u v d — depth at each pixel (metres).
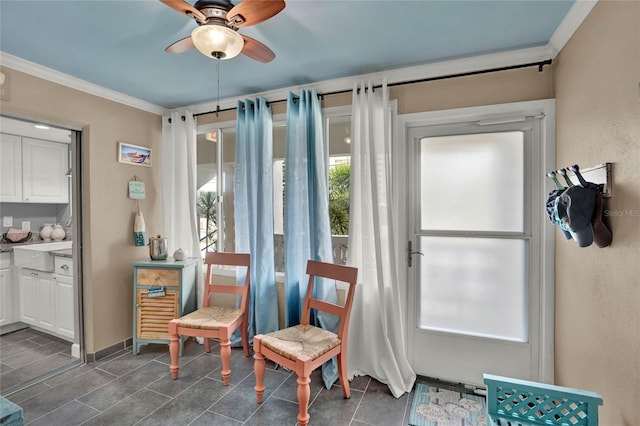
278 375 2.48
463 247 2.38
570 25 1.73
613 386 1.36
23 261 3.25
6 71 2.17
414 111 2.40
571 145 1.77
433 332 2.44
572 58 1.76
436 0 1.59
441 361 2.43
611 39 1.34
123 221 2.96
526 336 2.23
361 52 2.13
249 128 2.85
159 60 2.24
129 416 1.98
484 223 2.33
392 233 2.35
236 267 3.13
